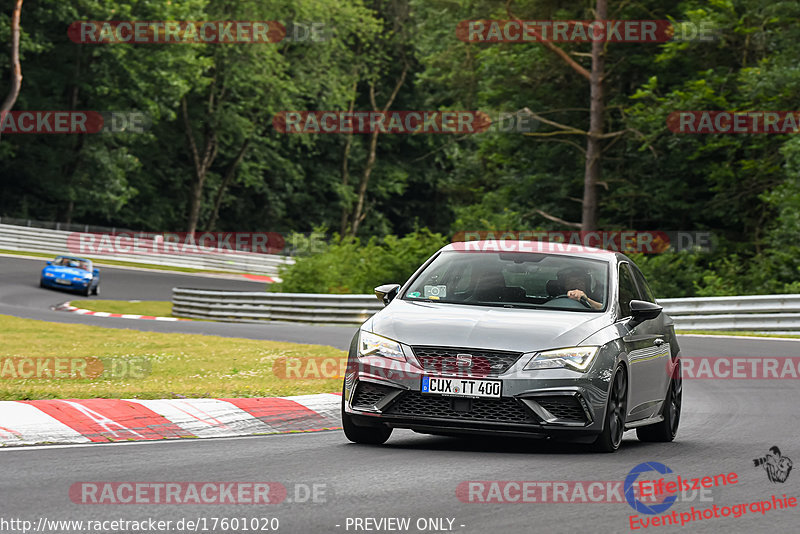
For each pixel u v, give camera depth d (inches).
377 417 1112.8
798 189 4261.8
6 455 1028.5
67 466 968.9
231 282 6373.0
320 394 1520.7
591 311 1200.2
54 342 2377.0
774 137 4660.4
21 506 786.2
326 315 3919.8
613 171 5305.1
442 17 6122.1
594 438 1104.2
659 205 5152.6
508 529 744.3
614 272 1264.8
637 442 1328.7
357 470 978.7
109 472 941.2
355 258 4621.1
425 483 914.7
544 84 5393.7
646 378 1249.4
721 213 4987.7
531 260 1275.8
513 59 5270.7
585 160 5201.8
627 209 5221.5
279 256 7081.7
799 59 4584.2
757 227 4842.5
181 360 2020.2
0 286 5039.4
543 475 968.9
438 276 1264.8
